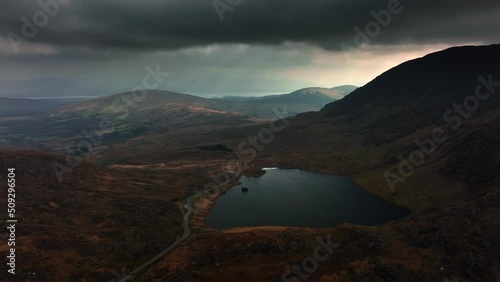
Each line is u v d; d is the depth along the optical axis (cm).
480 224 13325
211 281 11250
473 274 11100
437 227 13362
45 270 12031
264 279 11238
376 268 11569
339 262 12269
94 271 12669
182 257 13338
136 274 12875
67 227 15588
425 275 11044
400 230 13875
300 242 13138
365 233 13738
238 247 12912
